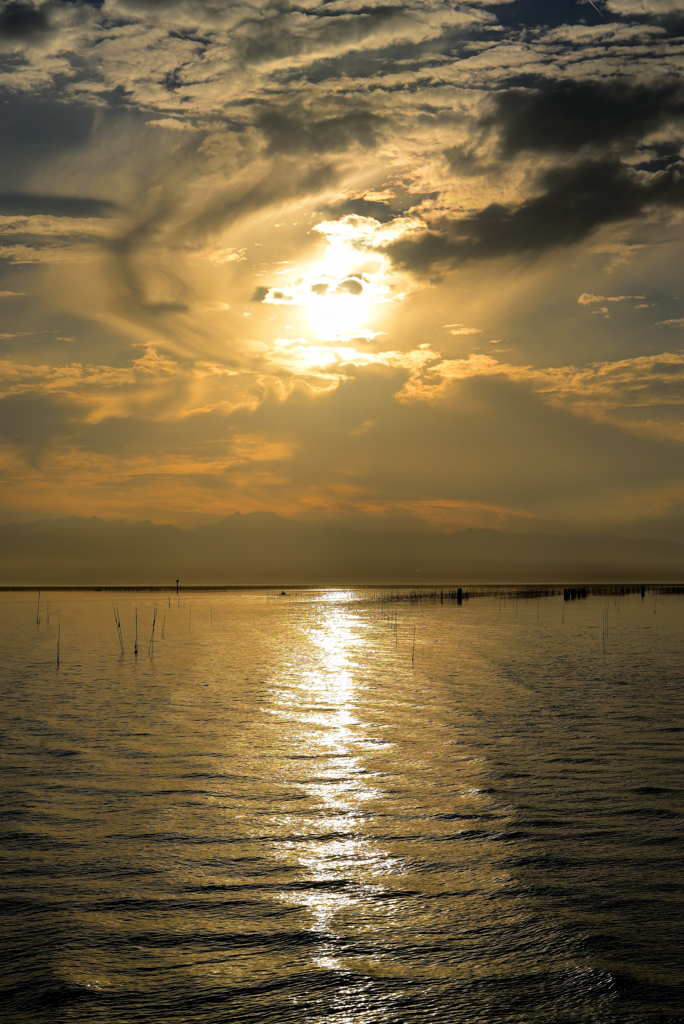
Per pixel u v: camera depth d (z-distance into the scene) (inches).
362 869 696.4
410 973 525.0
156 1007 486.3
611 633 3351.4
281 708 1519.4
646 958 541.0
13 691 1752.0
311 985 509.4
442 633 3403.1
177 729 1306.6
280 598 7229.3
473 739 1222.3
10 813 848.3
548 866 700.0
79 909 616.4
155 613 4842.5
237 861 715.4
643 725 1326.3
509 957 543.2
